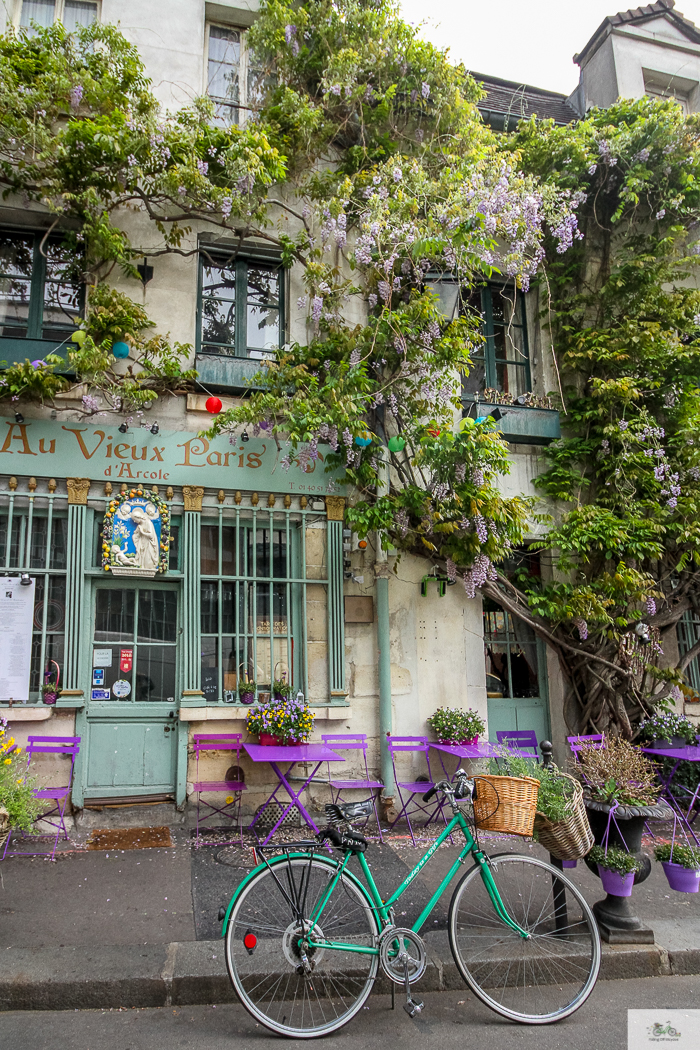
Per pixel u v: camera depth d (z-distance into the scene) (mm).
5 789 4078
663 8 10320
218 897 4883
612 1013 3738
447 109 8016
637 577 7258
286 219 7688
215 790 6266
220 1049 3254
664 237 8648
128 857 5645
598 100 10320
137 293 7191
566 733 8031
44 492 6477
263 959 3840
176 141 6816
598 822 4602
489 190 7109
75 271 7148
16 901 4715
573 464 8500
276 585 7207
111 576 6664
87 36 6934
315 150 7832
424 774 7312
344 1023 3438
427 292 7141
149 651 6777
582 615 7301
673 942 4406
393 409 7355
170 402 7016
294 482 7227
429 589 7727
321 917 3592
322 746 6375
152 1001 3678
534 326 9008
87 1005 3631
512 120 9352
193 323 7328
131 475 6703
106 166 6855
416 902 4852
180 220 7383
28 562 6418
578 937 4148
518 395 8930
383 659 7273
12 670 6156
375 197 7004
